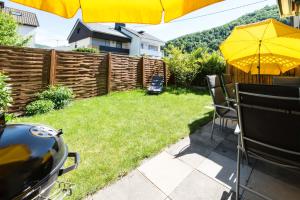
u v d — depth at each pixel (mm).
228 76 4000
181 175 2387
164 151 2990
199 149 3053
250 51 3443
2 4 16297
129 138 3408
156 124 4160
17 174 865
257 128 1549
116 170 2438
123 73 8172
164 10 1176
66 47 31625
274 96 1348
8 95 4133
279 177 2311
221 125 4004
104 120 4426
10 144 1000
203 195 2047
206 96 7582
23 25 19125
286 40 3018
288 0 3910
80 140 3311
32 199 910
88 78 6812
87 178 2266
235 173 2414
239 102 1590
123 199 1988
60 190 1203
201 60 9477
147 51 31281
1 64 4551
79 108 5500
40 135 1165
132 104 6082
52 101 5363
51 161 1032
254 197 1992
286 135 1398
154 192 2092
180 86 10203
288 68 3582
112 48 27953
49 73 5578
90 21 1194
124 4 1209
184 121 4383
